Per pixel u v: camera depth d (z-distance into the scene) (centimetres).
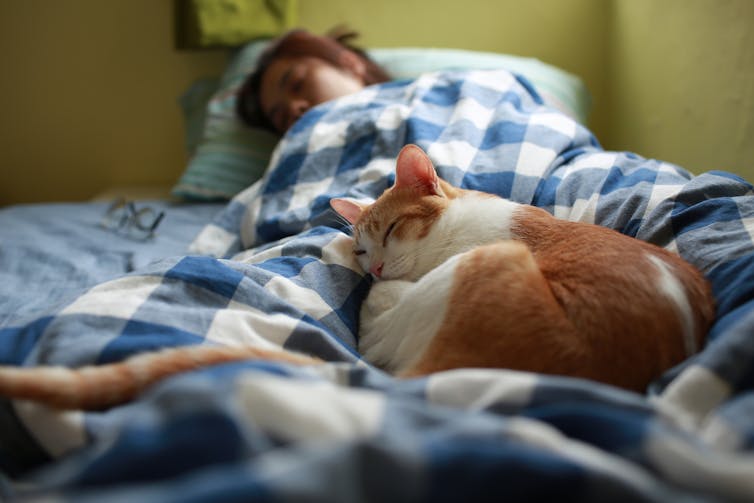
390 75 211
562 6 245
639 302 81
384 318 102
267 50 208
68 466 57
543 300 83
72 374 74
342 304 108
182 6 235
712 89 170
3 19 253
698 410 67
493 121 148
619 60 235
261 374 64
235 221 157
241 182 206
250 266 104
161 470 52
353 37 225
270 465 48
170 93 261
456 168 133
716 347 70
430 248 113
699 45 175
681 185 117
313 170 150
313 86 191
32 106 263
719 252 96
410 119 147
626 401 64
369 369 81
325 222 136
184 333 87
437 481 49
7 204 273
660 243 107
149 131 266
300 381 68
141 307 90
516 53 251
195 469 52
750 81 152
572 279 86
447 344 85
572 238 97
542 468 50
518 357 80
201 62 257
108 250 158
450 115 152
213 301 96
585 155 140
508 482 49
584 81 252
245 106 211
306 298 102
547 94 197
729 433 58
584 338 79
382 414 59
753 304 83
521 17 247
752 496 48
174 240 169
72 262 147
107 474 52
